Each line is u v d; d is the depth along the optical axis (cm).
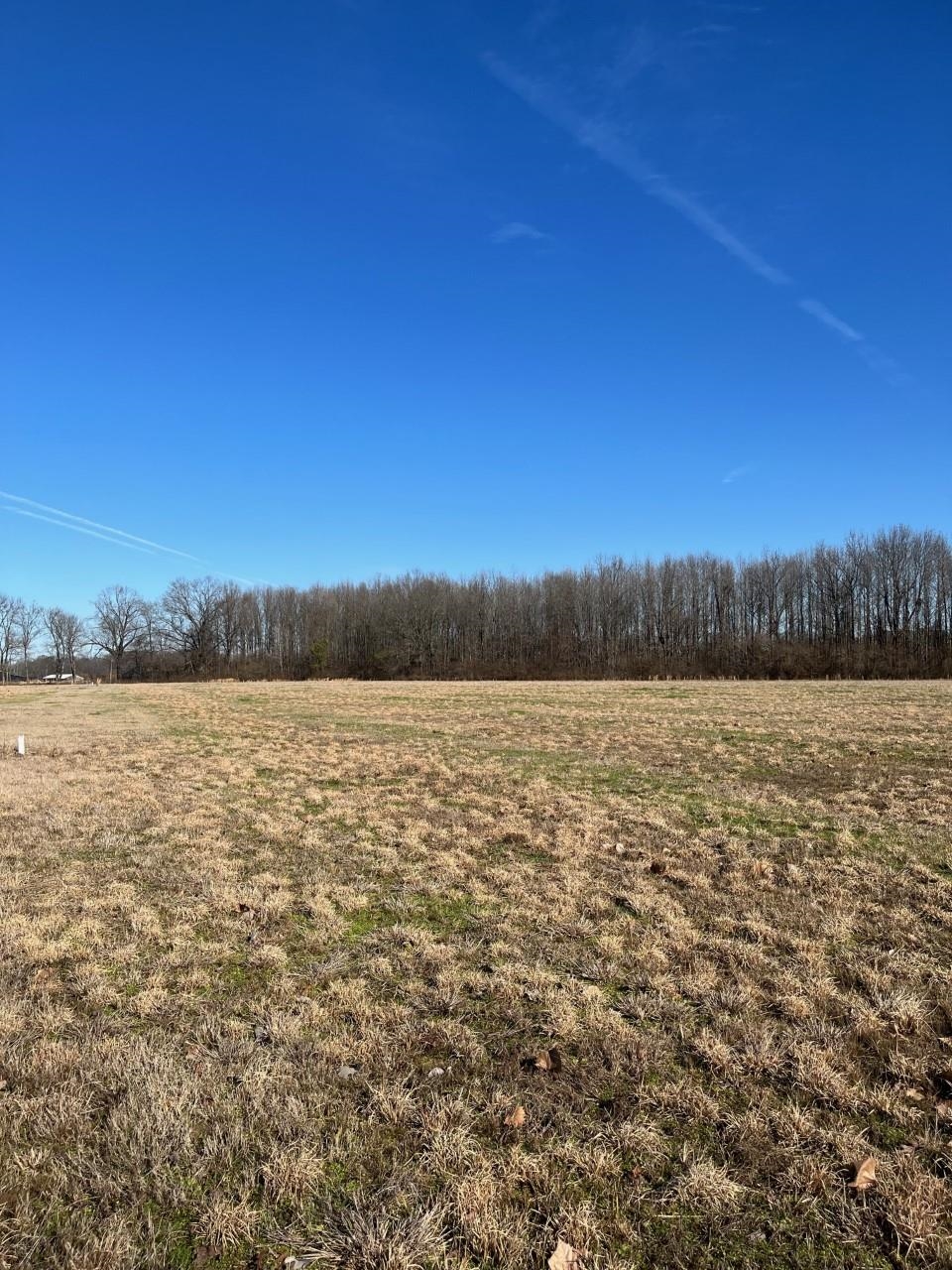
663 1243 261
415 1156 304
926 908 588
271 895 633
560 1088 350
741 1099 340
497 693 4106
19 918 577
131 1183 289
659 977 466
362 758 1522
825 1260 254
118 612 9094
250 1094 343
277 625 9300
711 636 7544
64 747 1752
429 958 500
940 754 1462
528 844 809
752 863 715
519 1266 252
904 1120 326
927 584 6669
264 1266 253
